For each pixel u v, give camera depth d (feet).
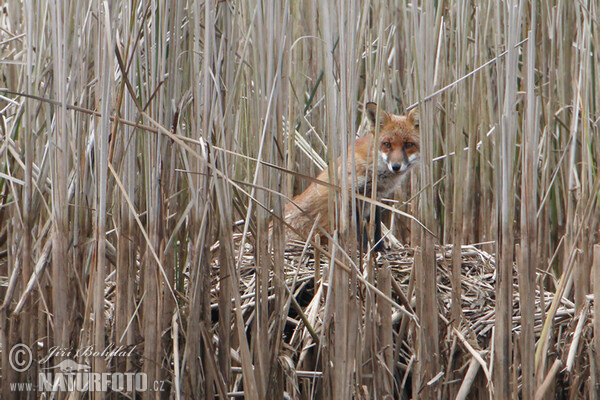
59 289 20.45
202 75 21.03
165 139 20.63
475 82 30.32
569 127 34.91
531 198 21.65
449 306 27.43
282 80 21.91
